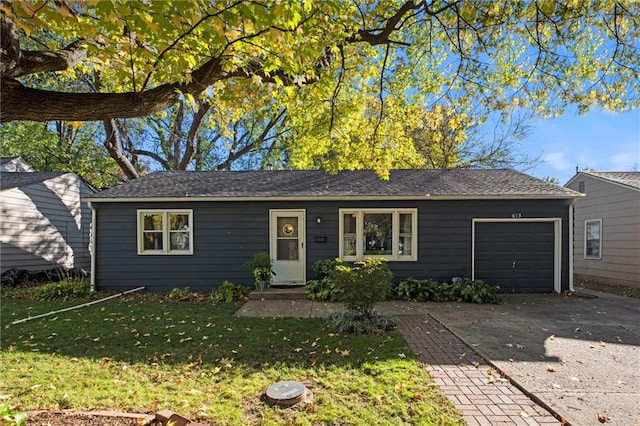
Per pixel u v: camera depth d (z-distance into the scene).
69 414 2.96
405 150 7.99
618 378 3.84
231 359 4.35
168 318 6.59
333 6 3.61
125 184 10.52
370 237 9.75
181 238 9.80
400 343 4.95
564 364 4.23
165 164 20.14
